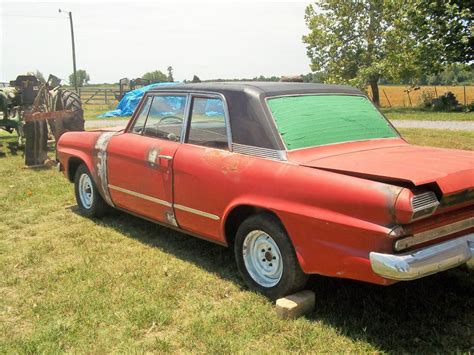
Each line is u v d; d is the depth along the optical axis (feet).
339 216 10.73
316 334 11.10
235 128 13.55
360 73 101.86
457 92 138.10
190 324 11.75
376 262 10.02
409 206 9.62
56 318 12.26
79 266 15.38
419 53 84.69
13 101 38.47
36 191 25.25
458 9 78.59
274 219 12.35
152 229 19.02
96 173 19.03
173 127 15.80
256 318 11.85
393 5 98.07
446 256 10.39
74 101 33.99
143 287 13.76
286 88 14.15
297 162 12.09
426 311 12.05
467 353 10.19
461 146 35.45
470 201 10.92
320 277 13.83
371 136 14.19
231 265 15.26
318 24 106.22
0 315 12.62
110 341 11.20
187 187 14.64
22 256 16.37
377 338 10.91
